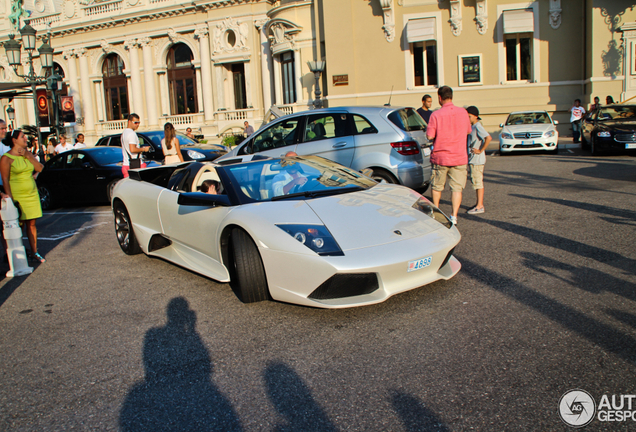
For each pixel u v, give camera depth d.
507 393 2.46
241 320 3.60
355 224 3.62
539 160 12.43
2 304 4.41
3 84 18.05
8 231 5.27
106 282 4.83
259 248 3.57
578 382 2.51
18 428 2.46
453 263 4.04
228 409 2.50
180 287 4.49
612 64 17.62
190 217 4.48
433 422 2.27
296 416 2.39
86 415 2.54
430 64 19.80
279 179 4.44
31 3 32.56
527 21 18.59
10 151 5.50
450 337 3.10
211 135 27.47
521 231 5.57
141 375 2.91
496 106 19.16
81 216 9.30
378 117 7.12
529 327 3.17
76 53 30.92
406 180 6.93
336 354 2.99
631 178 8.57
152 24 28.42
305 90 23.05
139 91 29.61
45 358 3.23
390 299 3.80
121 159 10.47
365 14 19.92
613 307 3.38
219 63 26.91
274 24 23.42
